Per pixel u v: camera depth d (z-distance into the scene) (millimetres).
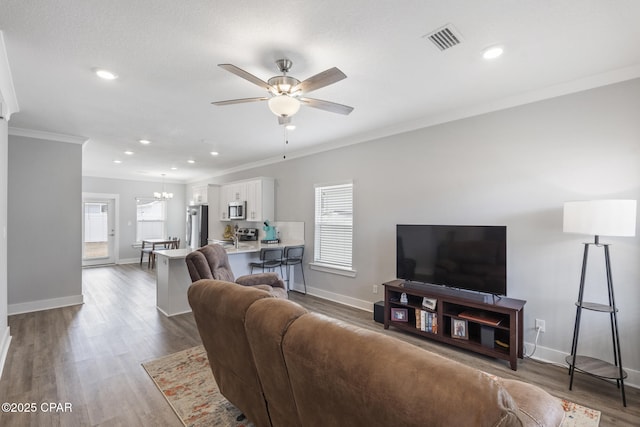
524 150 2965
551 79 2631
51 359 2842
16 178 4148
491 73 2523
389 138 4113
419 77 2596
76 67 2418
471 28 1929
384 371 936
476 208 3279
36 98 3031
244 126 3979
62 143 4461
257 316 1399
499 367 2771
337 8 1746
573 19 1835
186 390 2363
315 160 5219
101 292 5301
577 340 2486
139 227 8781
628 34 1980
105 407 2146
